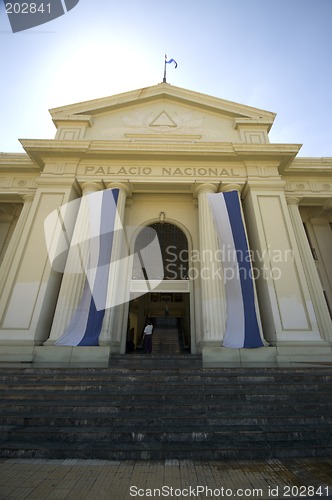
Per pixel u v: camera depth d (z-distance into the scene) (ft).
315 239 48.34
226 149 41.09
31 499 8.68
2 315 30.45
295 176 45.24
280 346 29.22
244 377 21.59
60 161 41.06
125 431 14.11
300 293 32.76
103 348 28.17
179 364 28.58
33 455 12.46
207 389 19.88
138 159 41.63
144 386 20.01
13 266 33.30
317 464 11.60
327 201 44.73
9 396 18.56
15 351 28.27
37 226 35.96
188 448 12.72
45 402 17.93
